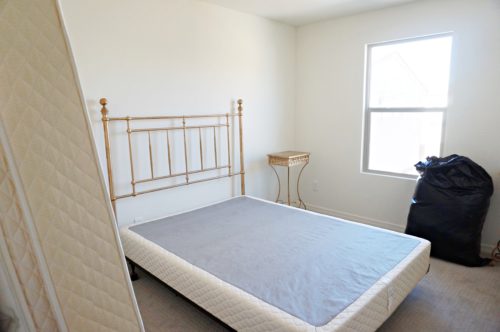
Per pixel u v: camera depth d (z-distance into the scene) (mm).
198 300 1935
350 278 1861
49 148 744
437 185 2828
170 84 3002
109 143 2654
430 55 3223
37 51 728
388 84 3553
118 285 866
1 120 680
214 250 2242
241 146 3639
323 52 3912
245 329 1667
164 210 3113
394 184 3541
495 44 2768
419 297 2322
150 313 2182
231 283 1820
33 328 753
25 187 711
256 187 3973
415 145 3439
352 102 3748
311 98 4125
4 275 715
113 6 2576
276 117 4078
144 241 2391
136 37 2732
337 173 4008
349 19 3631
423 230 2904
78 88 789
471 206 2670
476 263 2717
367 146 3779
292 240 2402
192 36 3107
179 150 3162
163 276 2189
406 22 3229
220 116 3467
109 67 2607
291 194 4418
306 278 1865
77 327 793
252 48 3662
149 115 2893
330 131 3998
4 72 686
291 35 4090
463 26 2904
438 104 3229
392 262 2047
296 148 4395
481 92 2883
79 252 794
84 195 800
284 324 1487
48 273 746
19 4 708
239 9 3406
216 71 3354
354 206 3910
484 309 2176
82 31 2439
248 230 2604
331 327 1452
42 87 733
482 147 2936
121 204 2805
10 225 711
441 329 1994
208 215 2967
